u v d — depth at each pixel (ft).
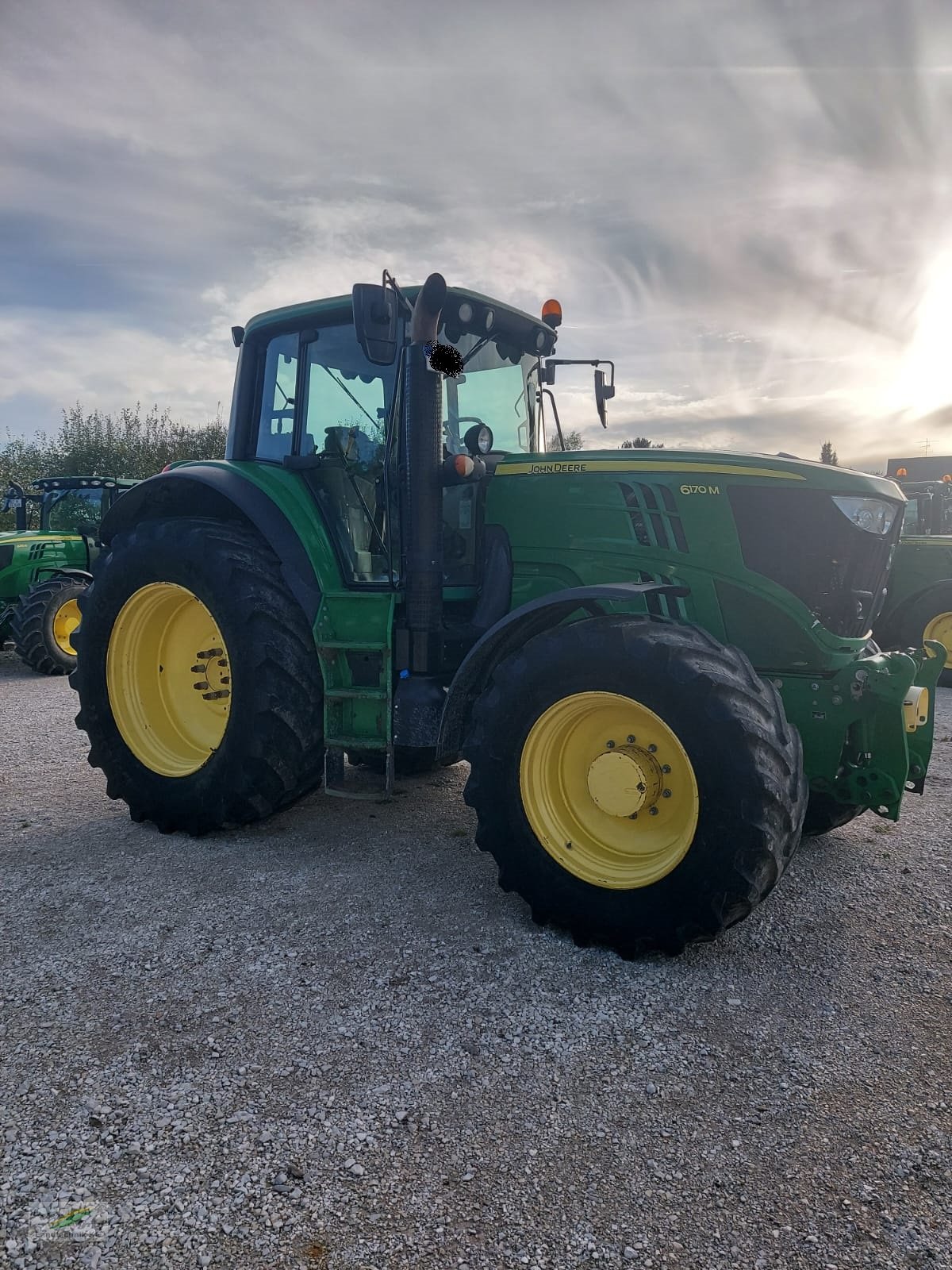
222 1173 6.14
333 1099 6.94
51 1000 8.35
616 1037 7.82
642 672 9.03
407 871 11.59
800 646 10.30
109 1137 6.49
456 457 11.05
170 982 8.70
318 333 13.12
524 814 9.74
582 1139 6.52
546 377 15.42
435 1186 6.05
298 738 12.19
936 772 16.42
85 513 33.60
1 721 21.35
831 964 9.14
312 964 9.07
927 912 10.36
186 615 13.87
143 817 13.35
